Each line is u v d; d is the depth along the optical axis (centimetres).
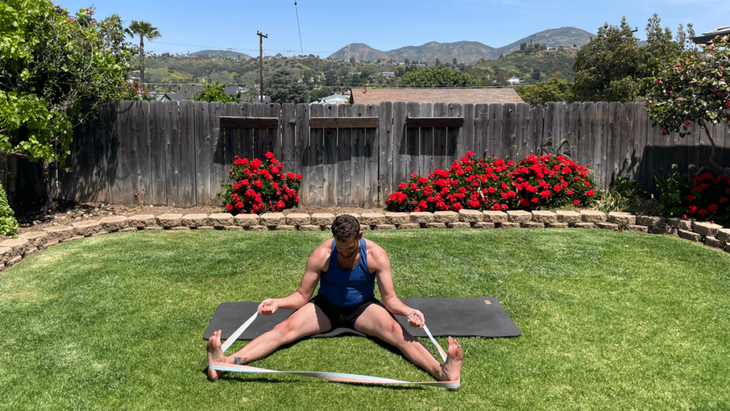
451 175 836
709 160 862
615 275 510
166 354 346
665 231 695
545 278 504
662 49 3538
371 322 356
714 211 676
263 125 853
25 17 691
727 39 682
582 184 835
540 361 337
